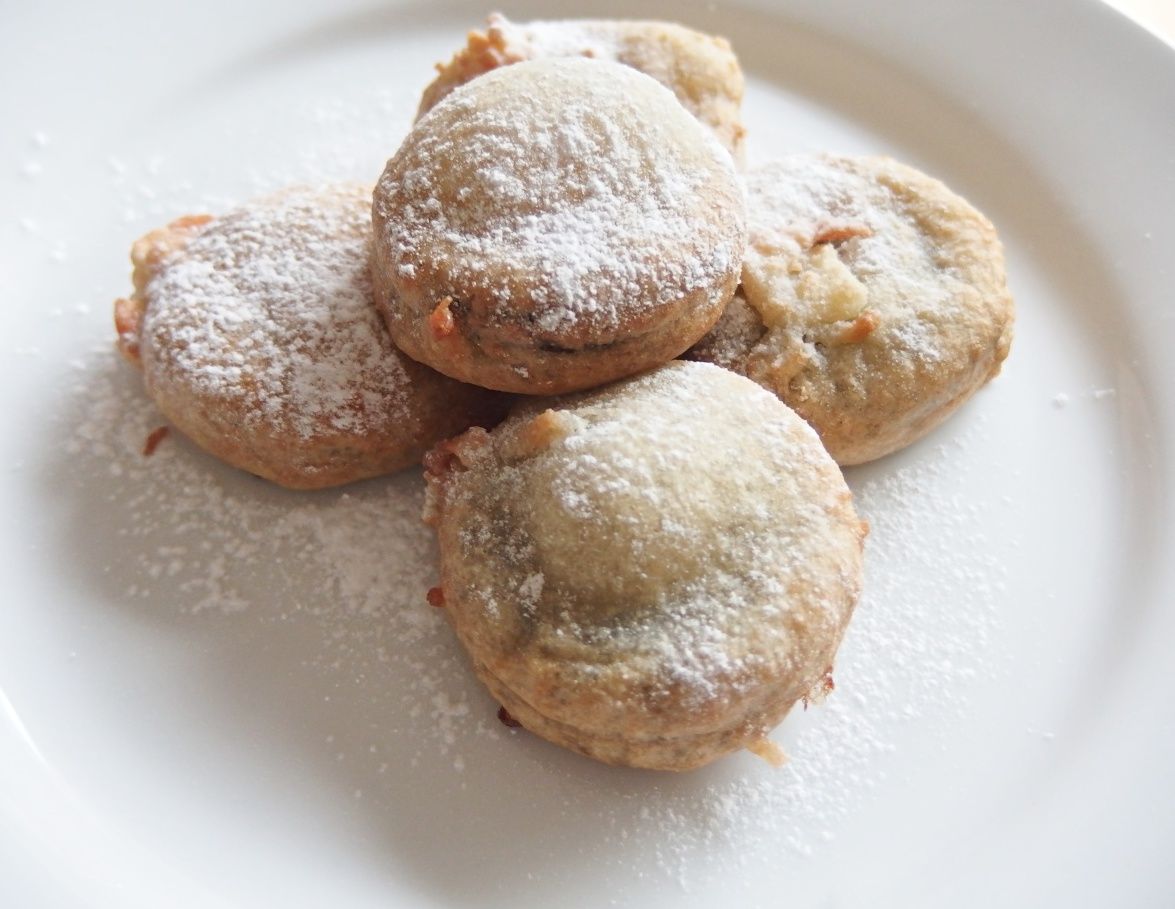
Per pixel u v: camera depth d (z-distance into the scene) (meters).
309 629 0.20
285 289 0.21
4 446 0.21
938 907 0.18
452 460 0.20
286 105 0.26
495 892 0.18
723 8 0.28
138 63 0.26
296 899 0.18
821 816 0.19
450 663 0.20
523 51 0.23
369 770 0.19
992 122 0.26
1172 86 0.25
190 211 0.25
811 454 0.19
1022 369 0.23
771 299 0.21
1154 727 0.19
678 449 0.18
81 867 0.18
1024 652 0.20
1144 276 0.24
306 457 0.20
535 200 0.19
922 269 0.21
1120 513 0.22
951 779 0.19
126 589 0.20
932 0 0.27
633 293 0.19
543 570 0.18
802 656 0.18
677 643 0.18
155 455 0.21
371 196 0.22
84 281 0.23
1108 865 0.18
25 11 0.25
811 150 0.27
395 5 0.27
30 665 0.19
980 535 0.22
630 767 0.19
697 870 0.18
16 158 0.24
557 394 0.20
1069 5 0.26
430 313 0.19
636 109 0.20
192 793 0.19
